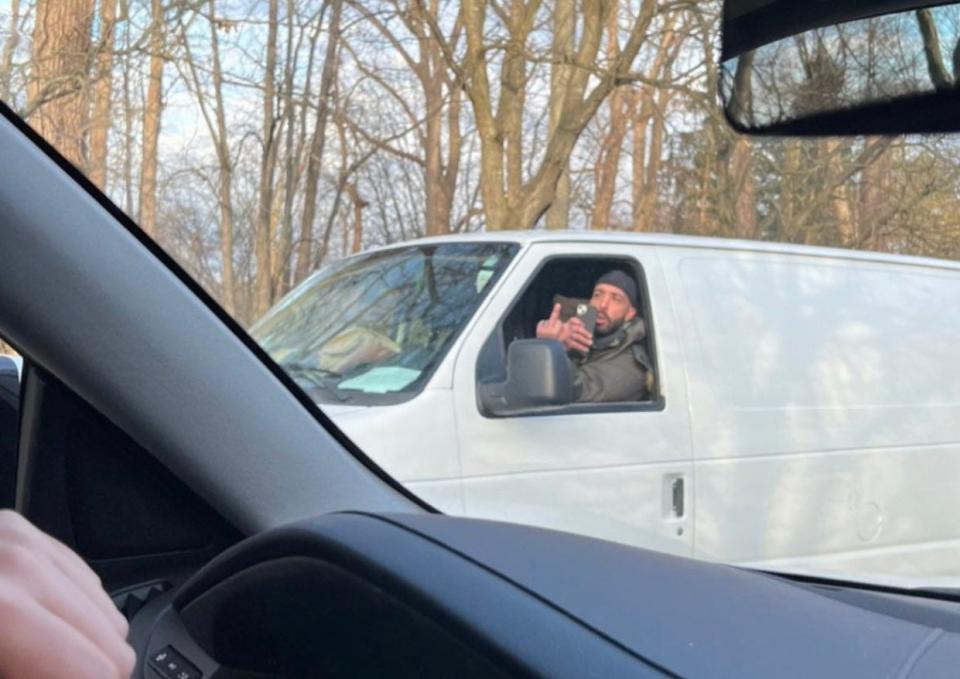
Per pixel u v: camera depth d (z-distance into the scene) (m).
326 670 1.65
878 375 5.27
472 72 11.42
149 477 2.06
